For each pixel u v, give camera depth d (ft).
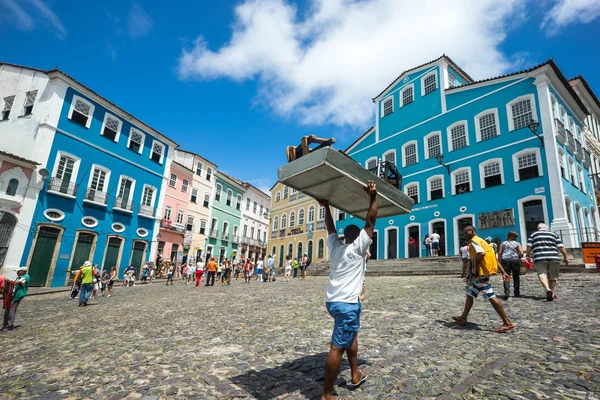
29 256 57.06
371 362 11.64
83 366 13.15
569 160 61.26
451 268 50.90
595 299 20.42
